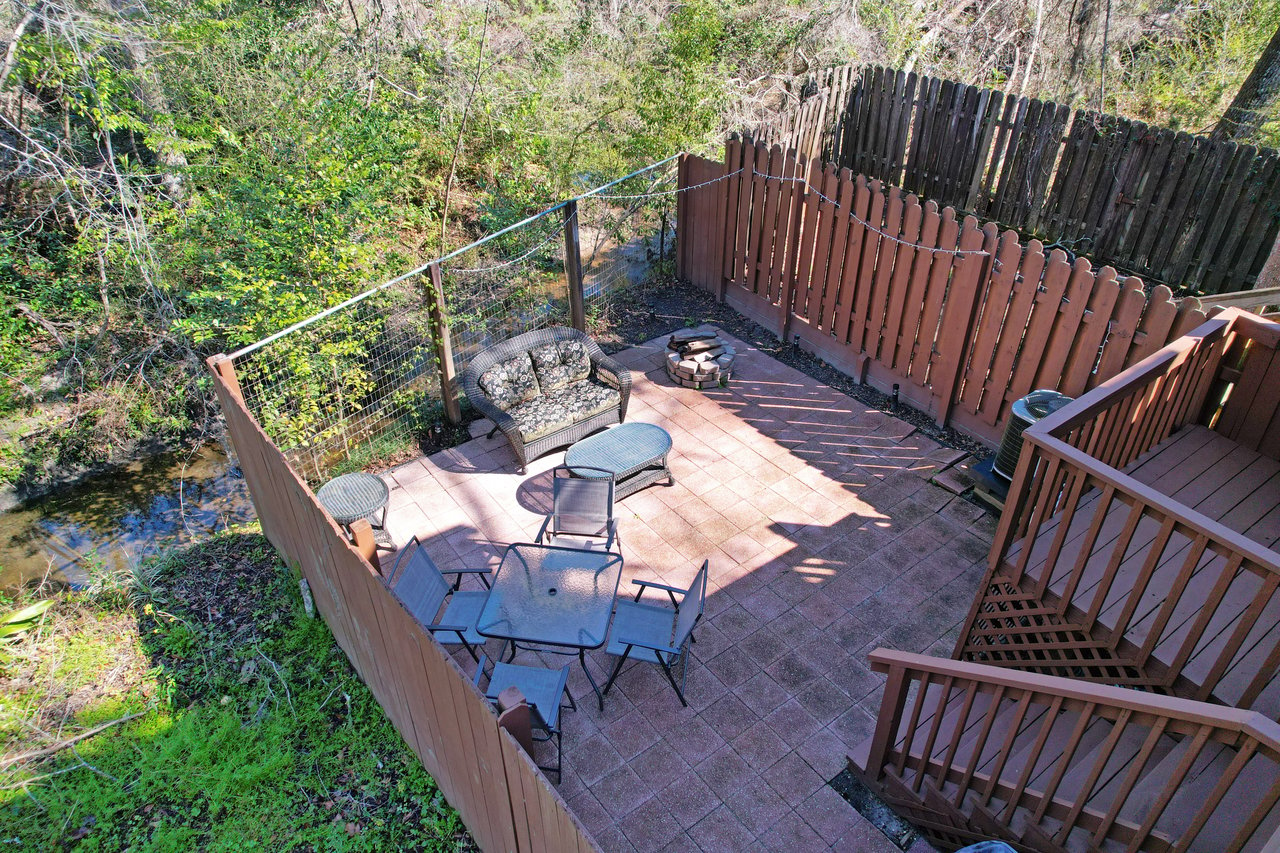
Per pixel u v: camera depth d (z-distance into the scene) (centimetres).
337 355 864
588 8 1445
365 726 574
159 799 533
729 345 925
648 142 1214
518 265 1105
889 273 812
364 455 814
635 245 1212
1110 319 646
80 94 941
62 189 1013
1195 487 535
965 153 1163
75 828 520
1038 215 1118
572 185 1244
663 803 495
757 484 754
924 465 773
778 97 1521
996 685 364
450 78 1263
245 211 940
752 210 959
